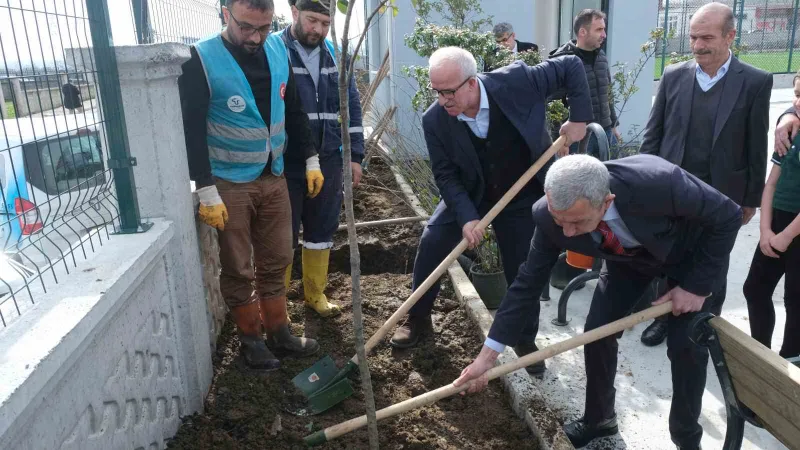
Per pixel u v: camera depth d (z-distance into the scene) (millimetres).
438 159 3252
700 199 2211
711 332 2045
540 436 2648
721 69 3281
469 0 6617
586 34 4945
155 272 2424
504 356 3225
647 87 7883
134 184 2387
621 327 2471
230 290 3066
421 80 4969
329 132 3609
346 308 3957
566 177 2031
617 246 2389
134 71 2373
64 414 1652
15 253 1847
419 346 3498
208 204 2750
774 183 3018
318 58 3525
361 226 5168
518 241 3262
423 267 3443
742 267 4719
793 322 3010
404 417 2875
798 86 2852
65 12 2062
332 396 2922
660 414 3078
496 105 2975
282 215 3143
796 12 16609
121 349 2066
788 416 1751
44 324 1596
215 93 2756
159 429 2436
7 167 2021
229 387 3021
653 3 7637
